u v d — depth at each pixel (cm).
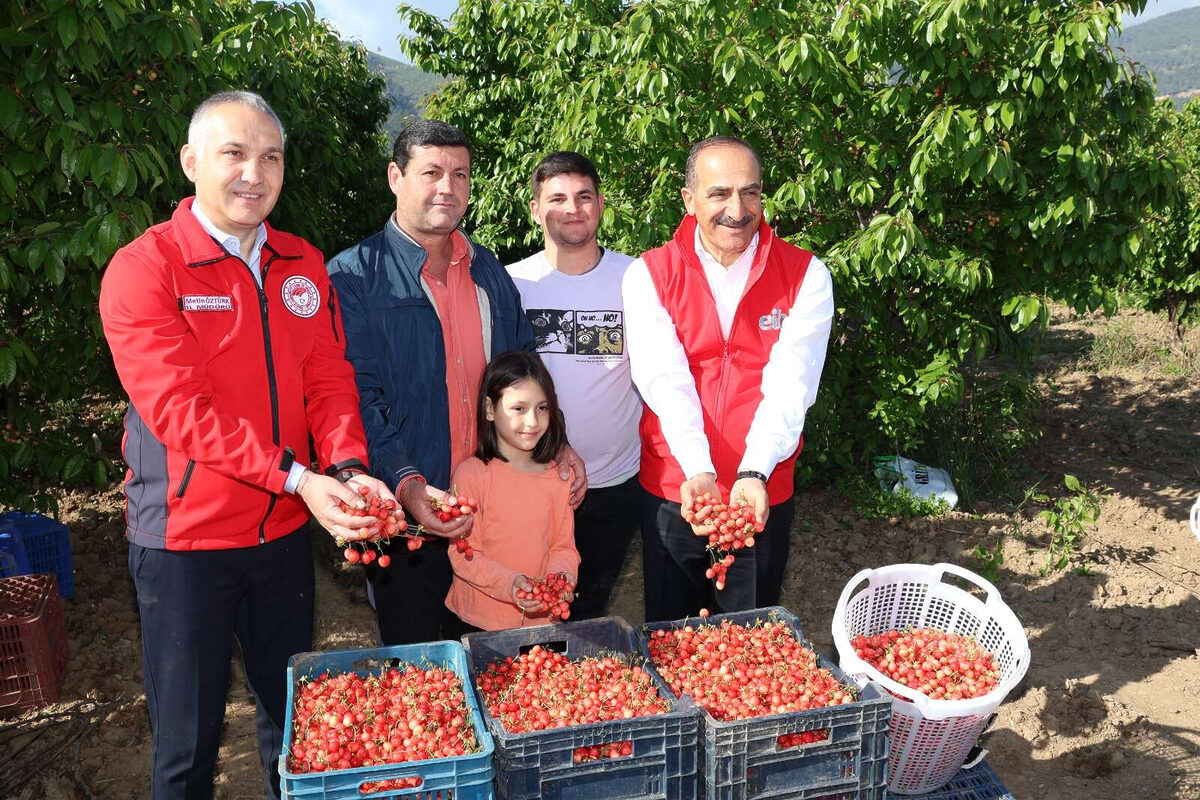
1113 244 572
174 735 262
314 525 659
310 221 673
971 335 608
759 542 324
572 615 399
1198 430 827
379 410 303
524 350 340
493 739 211
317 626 505
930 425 711
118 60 386
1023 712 404
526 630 270
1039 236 580
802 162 599
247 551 261
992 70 544
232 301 248
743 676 249
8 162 370
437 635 341
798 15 560
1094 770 365
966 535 611
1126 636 473
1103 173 556
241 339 250
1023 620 500
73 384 507
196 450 232
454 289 322
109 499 684
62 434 486
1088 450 788
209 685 262
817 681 246
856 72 572
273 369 258
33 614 412
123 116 397
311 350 271
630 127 540
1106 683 429
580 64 687
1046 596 523
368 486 244
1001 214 592
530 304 367
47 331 495
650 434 326
